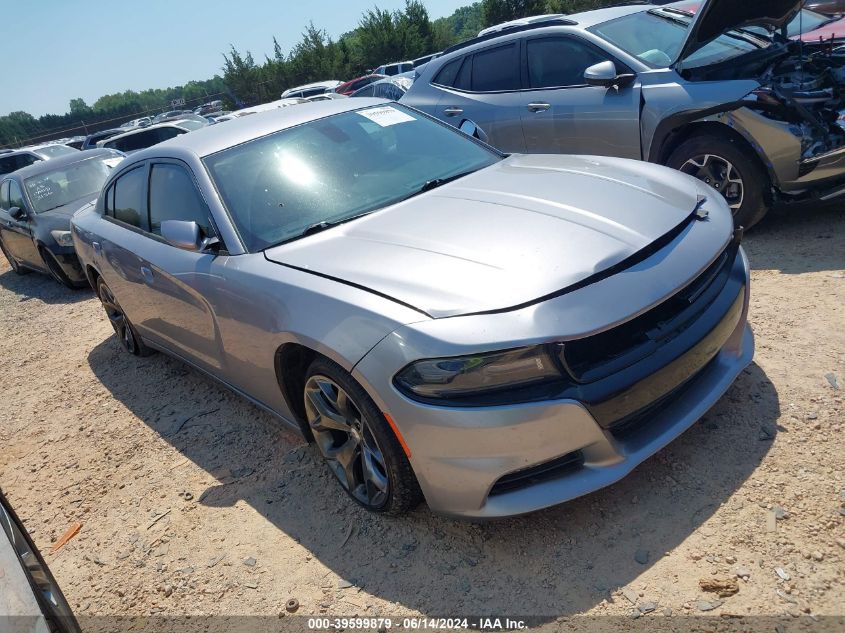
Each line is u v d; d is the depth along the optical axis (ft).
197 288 10.92
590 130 18.11
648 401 7.71
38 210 27.27
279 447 11.50
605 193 9.58
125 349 18.08
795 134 14.14
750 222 15.62
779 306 12.23
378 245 9.18
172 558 9.41
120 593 8.98
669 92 16.16
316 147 11.87
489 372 7.16
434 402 7.38
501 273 7.88
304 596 8.15
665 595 7.00
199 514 10.23
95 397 15.67
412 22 138.21
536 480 7.63
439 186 11.07
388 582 8.05
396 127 12.86
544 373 7.20
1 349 21.42
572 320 7.24
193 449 12.18
